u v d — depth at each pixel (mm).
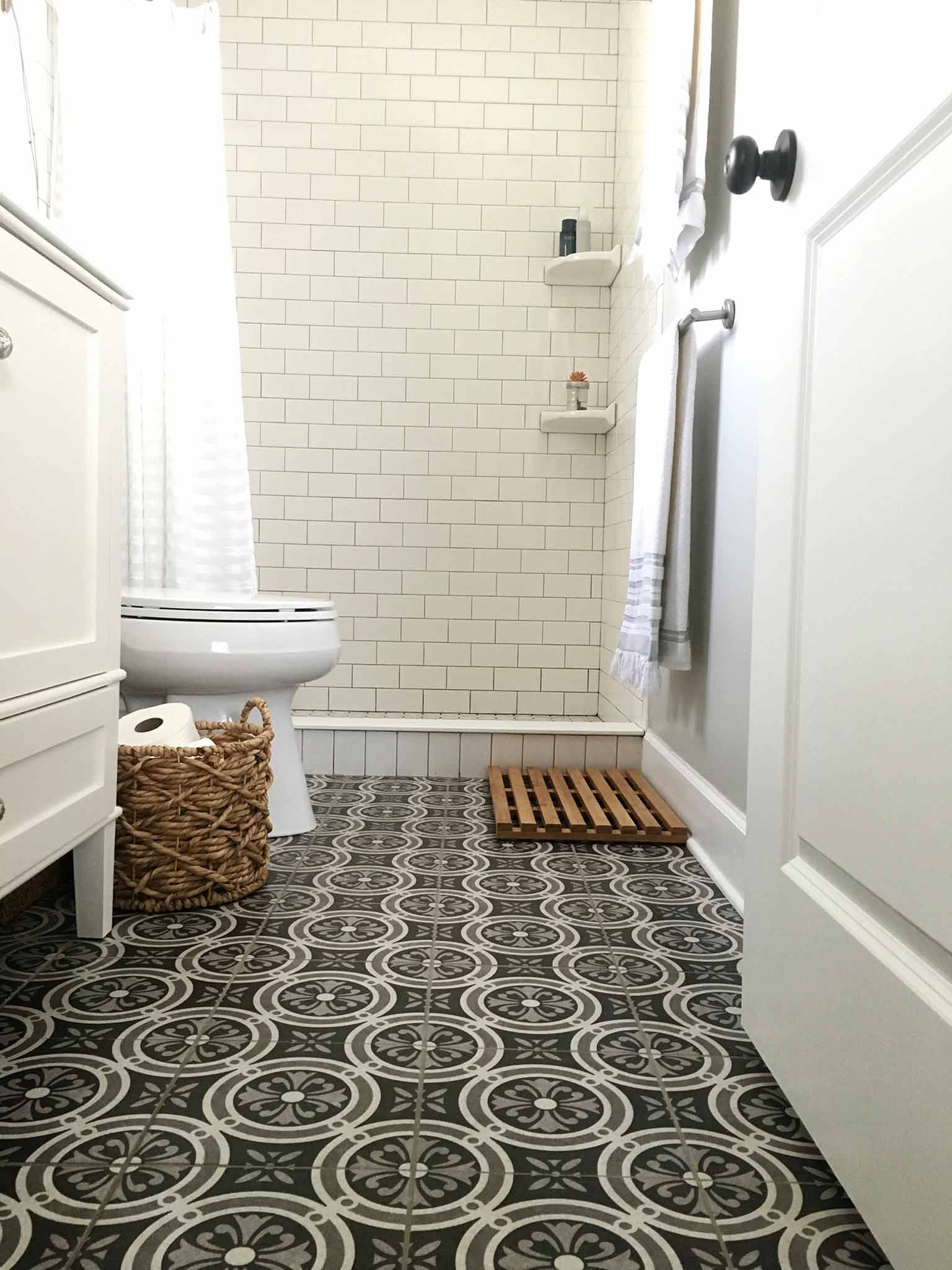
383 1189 1029
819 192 1142
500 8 3826
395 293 3834
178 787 1831
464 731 3029
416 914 1880
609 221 3848
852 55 1061
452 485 3869
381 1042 1357
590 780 2902
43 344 1364
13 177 2225
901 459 924
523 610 3895
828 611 1094
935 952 851
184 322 2832
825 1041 1055
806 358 1182
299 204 3812
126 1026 1387
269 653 2234
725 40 2277
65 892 1954
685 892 2045
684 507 2236
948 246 848
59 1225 961
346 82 3807
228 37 3793
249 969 1600
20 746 1305
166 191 2793
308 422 3842
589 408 3850
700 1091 1249
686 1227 985
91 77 2619
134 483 2803
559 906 1946
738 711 2045
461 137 3830
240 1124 1146
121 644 2172
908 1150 856
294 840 2352
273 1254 927
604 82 3838
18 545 1305
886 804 931
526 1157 1096
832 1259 943
